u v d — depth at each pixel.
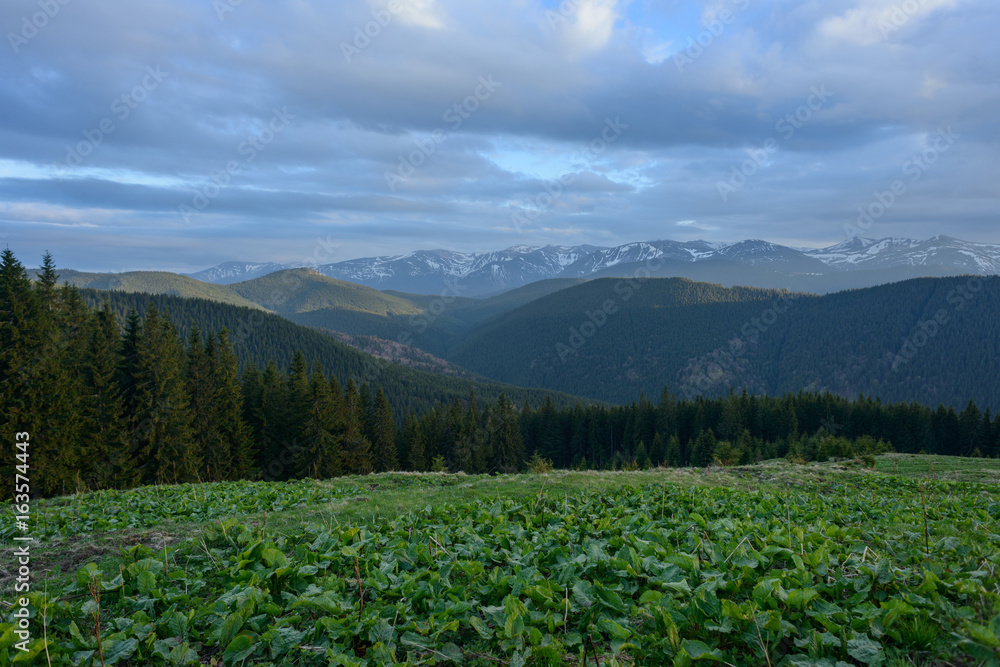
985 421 90.00
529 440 107.12
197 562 8.76
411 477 23.61
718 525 9.24
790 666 4.43
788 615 5.21
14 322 31.22
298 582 7.15
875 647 4.52
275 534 10.02
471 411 85.00
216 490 19.64
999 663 4.11
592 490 16.03
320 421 53.16
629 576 6.69
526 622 5.53
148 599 6.62
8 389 30.08
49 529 12.08
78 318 41.50
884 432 94.31
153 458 40.78
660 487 16.16
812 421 102.56
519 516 11.55
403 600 6.40
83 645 5.43
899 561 7.13
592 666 4.91
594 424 105.81
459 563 7.44
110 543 10.10
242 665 5.20
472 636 5.70
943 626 4.83
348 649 5.24
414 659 5.11
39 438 31.08
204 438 47.34
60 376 33.03
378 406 69.88
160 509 14.71
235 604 6.30
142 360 40.62
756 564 6.30
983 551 7.20
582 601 5.94
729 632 4.92
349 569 7.63
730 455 66.62
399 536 9.46
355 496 16.97
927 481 20.38
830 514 10.80
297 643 5.34
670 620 5.09
